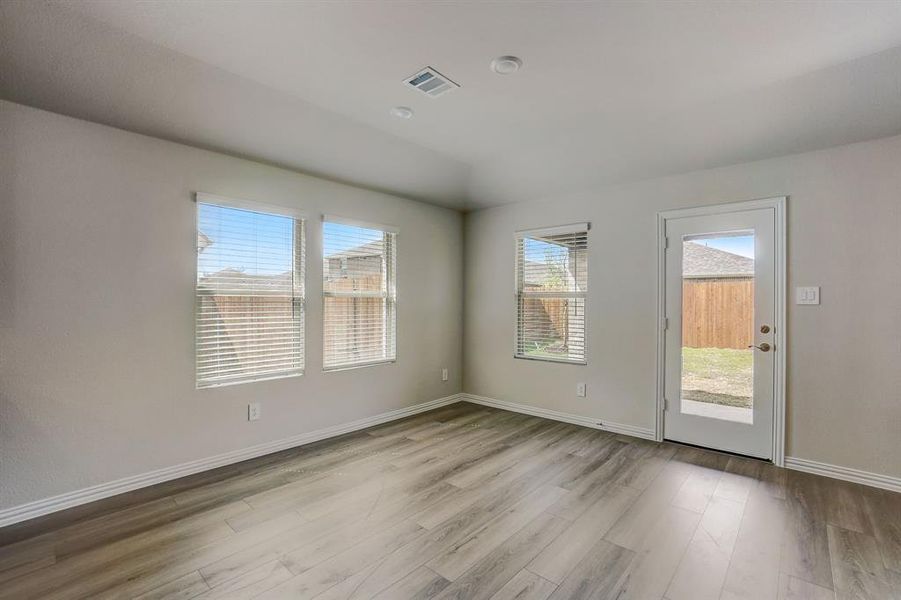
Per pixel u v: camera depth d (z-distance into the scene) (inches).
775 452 123.0
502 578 73.1
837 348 114.7
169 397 112.9
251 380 129.3
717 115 112.0
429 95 105.6
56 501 95.8
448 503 100.2
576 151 139.2
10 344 91.0
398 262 174.6
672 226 142.8
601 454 132.3
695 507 98.3
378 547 82.3
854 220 112.7
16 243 91.7
